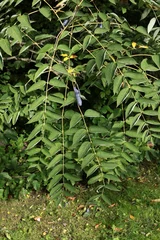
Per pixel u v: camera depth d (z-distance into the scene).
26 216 3.78
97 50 2.25
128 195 3.99
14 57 3.01
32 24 3.61
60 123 2.95
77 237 3.54
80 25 2.29
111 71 1.98
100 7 3.07
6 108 2.83
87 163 2.18
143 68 2.10
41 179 3.79
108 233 3.55
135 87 2.05
